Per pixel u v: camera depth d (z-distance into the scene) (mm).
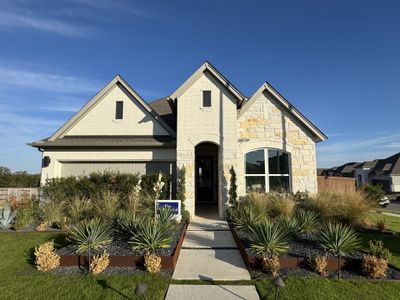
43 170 15062
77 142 14930
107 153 15164
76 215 11336
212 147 19516
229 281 5988
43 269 6426
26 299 5102
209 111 14156
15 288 5520
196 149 19516
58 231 10383
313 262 6453
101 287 5562
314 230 9016
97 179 13836
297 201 12328
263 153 15078
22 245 8523
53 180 13922
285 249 7020
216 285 5781
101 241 7332
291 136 15055
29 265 6816
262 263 6531
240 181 14570
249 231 9211
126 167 15352
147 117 15844
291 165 14859
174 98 14398
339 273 6203
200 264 7031
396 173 47969
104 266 6363
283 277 6062
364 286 5648
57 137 15578
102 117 15875
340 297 5211
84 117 15883
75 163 15422
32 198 14102
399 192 47406
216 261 7262
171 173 15141
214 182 19375
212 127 14086
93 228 7383
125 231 8133
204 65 14242
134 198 11945
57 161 15219
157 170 15266
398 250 8281
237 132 14906
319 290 5461
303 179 14805
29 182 29422
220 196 13695
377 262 6113
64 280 5879
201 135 14039
